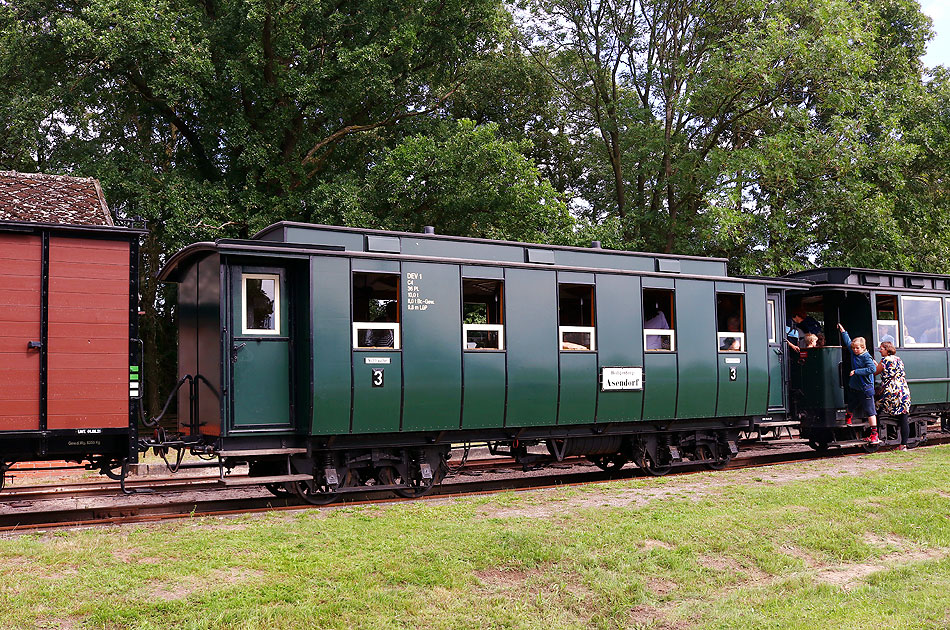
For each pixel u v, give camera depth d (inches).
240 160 849.5
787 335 628.7
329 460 425.1
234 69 831.7
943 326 693.3
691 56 1065.5
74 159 886.4
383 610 234.5
